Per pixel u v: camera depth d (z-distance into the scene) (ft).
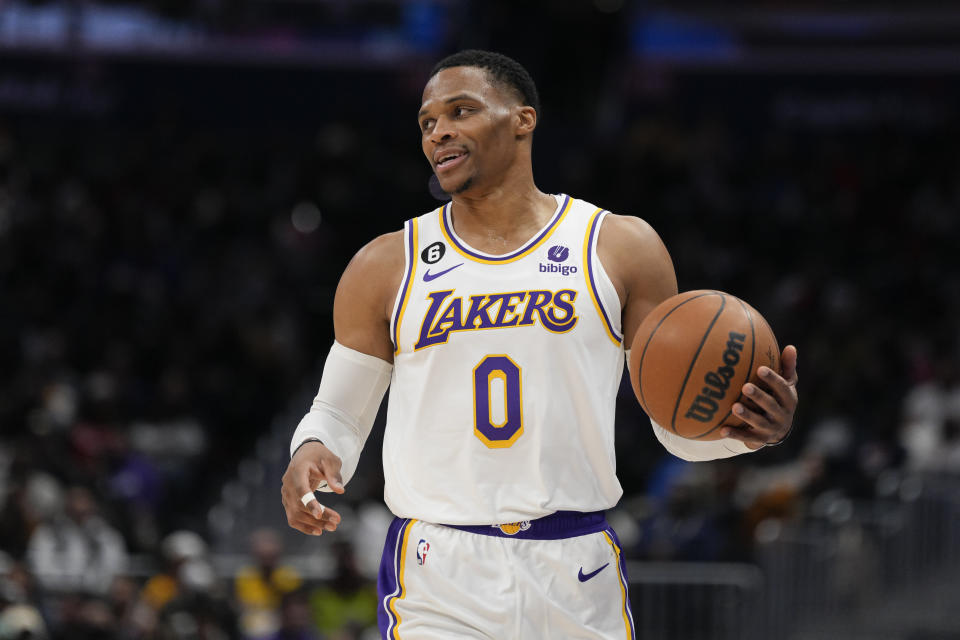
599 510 18.44
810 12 99.55
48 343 77.51
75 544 52.24
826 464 63.41
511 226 19.02
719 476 58.39
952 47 97.66
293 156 98.02
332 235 90.17
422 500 18.43
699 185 95.30
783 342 79.51
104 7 97.81
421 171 94.68
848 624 52.65
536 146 102.12
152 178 94.02
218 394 74.13
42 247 85.92
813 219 93.20
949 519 57.31
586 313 18.25
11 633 41.73
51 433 63.31
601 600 18.17
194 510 67.26
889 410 69.77
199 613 45.88
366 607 48.01
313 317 83.05
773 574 49.70
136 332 78.13
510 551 17.93
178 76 98.94
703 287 86.22
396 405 18.90
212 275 84.79
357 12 99.45
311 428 18.98
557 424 17.99
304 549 60.29
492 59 19.31
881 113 99.25
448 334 18.30
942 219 93.91
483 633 17.79
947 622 53.06
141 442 69.31
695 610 47.57
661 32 100.83
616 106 104.27
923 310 84.84
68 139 97.14
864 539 54.75
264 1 99.25
